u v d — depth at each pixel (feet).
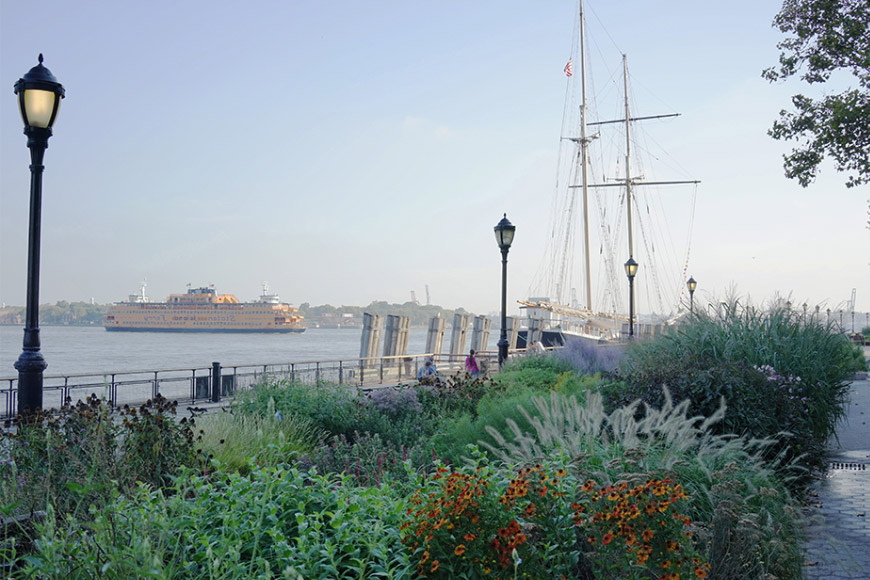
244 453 26.35
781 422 30.71
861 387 68.49
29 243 28.35
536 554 14.26
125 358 258.16
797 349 38.70
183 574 13.39
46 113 28.43
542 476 15.52
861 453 37.01
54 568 11.91
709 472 19.69
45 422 25.72
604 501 14.32
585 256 236.84
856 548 20.52
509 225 66.95
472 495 14.38
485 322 131.23
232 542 13.70
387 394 40.14
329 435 36.01
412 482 18.88
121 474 19.15
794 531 18.35
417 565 13.97
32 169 28.71
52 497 17.11
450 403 42.88
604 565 13.76
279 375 63.72
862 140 50.60
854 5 53.57
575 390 42.73
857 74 53.31
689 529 15.62
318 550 13.74
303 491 16.48
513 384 48.80
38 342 28.40
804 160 54.85
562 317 185.57
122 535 13.47
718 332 40.60
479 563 13.74
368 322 102.17
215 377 58.18
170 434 22.93
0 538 14.74
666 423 22.35
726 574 15.88
